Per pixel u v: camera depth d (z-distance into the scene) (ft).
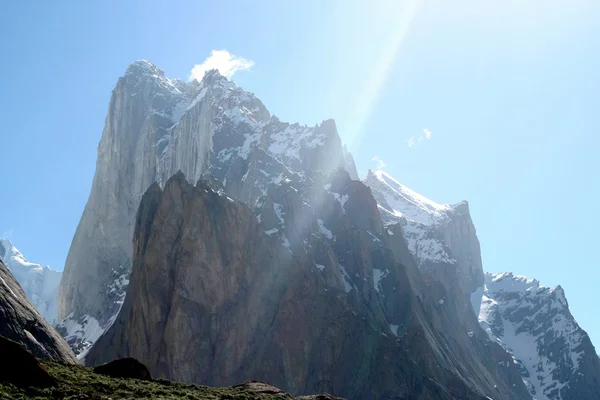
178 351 566.36
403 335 626.23
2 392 190.39
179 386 260.62
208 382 559.79
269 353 567.59
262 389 271.90
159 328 580.71
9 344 206.59
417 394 567.18
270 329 582.76
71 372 241.55
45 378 210.18
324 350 573.74
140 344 578.25
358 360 575.38
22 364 206.80
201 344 571.28
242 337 579.48
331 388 561.43
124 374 262.06
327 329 581.94
